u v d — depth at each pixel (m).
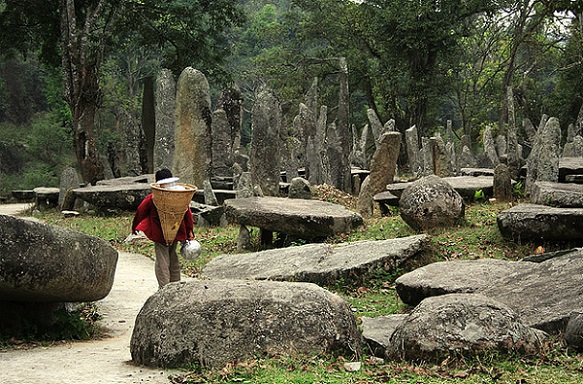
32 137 53.19
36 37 35.25
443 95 50.28
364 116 58.66
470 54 53.81
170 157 23.77
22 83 61.41
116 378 5.83
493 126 53.69
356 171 27.55
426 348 6.16
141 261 14.13
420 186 14.12
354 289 10.82
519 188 18.56
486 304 6.34
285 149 29.72
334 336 6.39
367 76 48.81
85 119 28.14
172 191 9.29
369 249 11.70
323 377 5.75
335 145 25.64
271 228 14.34
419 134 47.00
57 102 53.84
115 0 30.16
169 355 6.23
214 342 6.21
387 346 6.64
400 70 46.94
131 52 54.56
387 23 45.38
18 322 7.85
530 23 46.94
